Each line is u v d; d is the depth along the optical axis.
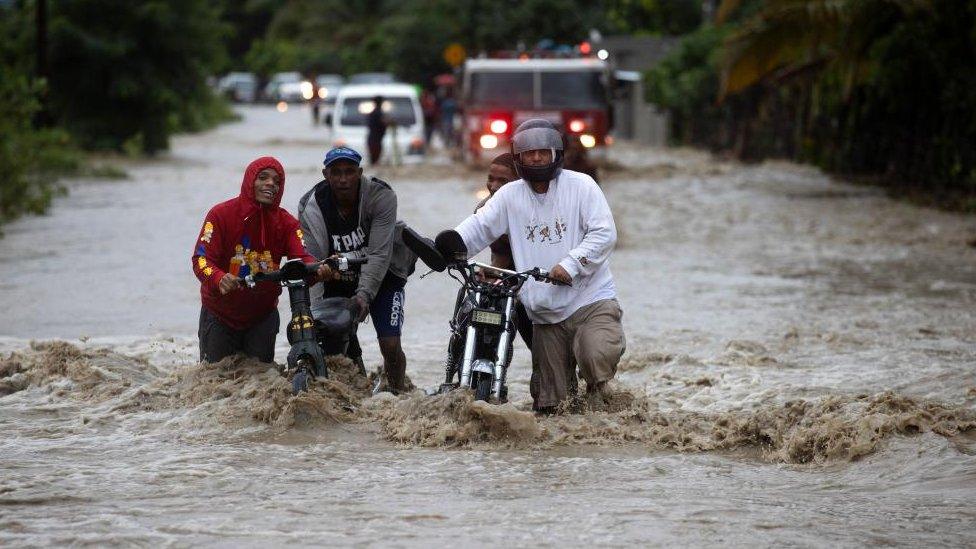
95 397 18.70
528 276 17.52
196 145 105.25
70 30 85.38
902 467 14.95
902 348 24.58
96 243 41.19
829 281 34.31
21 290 31.56
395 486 14.18
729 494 13.92
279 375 18.33
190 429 16.89
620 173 71.62
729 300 30.95
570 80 69.69
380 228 18.67
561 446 16.55
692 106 101.69
